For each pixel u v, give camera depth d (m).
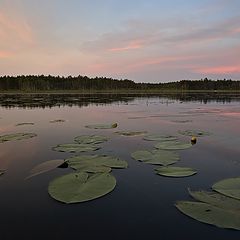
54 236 2.67
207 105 21.62
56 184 3.69
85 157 5.11
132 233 2.72
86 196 3.34
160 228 2.79
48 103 23.44
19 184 3.98
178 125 10.16
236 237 2.61
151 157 5.22
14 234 2.71
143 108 18.73
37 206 3.27
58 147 6.16
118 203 3.34
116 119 12.22
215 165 4.90
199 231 2.72
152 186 3.87
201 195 3.33
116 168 4.59
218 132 8.42
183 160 5.22
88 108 18.61
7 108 18.19
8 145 6.59
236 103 24.06
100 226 2.84
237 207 3.00
